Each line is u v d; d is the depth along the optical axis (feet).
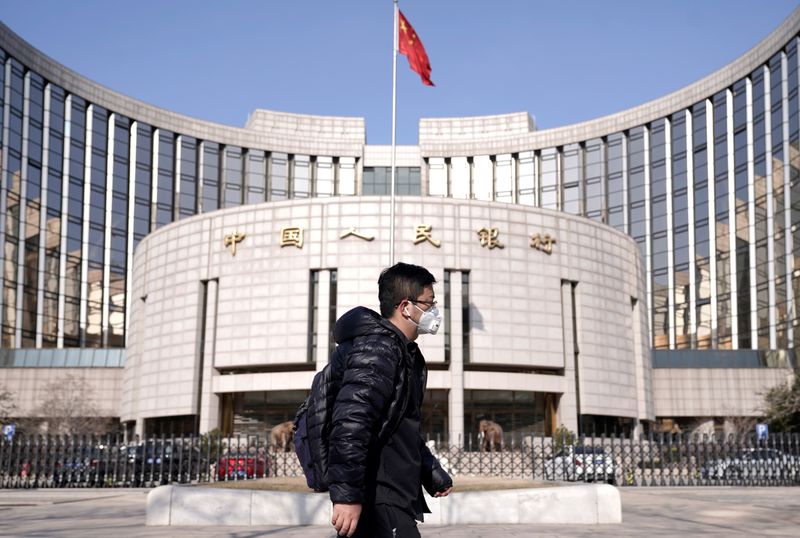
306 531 40.27
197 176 268.62
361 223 159.43
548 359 162.30
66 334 238.89
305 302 157.89
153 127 267.59
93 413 201.77
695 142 252.21
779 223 219.20
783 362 209.46
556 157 277.23
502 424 164.86
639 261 191.62
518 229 165.07
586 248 173.68
